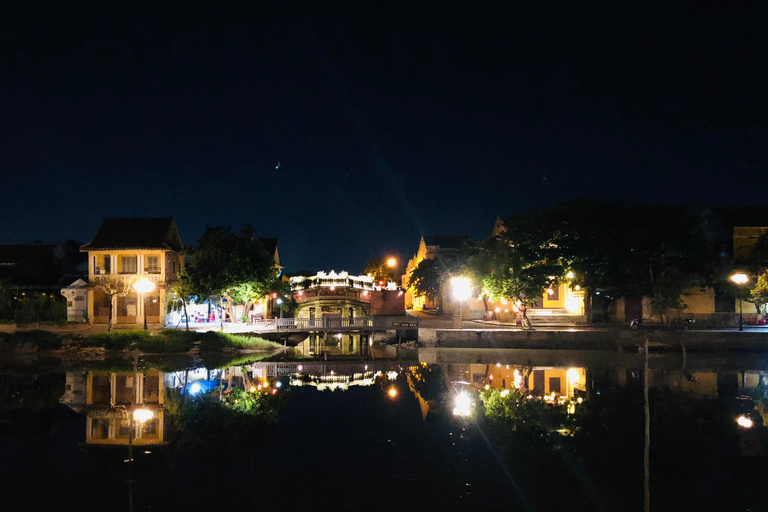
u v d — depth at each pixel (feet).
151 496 45.24
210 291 158.20
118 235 175.83
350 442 60.59
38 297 174.91
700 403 80.84
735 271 155.63
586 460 54.39
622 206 165.17
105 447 58.85
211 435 63.72
